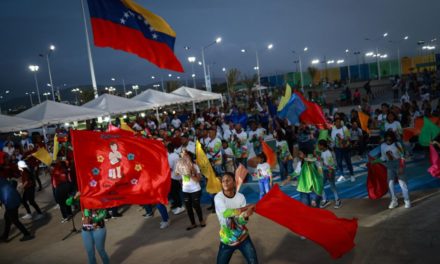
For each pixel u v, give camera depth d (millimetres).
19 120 12945
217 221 7723
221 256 4297
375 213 7027
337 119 9586
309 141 11484
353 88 45438
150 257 6293
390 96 35031
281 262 5488
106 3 7199
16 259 6965
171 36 7789
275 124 12859
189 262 5891
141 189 5289
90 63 19406
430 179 8672
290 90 10867
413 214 6648
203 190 10719
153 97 18875
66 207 8945
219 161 9750
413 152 11430
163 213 7703
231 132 12273
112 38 7242
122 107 16031
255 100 29672
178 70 7863
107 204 5082
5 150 14508
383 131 10211
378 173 7582
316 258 5496
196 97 21344
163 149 5480
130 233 7652
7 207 7824
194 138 13117
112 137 5266
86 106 16062
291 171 10188
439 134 8094
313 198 6797
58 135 11102
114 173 5191
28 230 8656
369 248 5570
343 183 9477
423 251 5246
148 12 7566
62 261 6629
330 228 4266
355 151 12641
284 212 4266
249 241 4289
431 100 27531
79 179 4977
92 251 5469
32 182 9477
